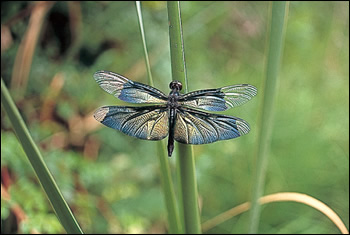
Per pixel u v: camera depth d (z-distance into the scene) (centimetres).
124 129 52
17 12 71
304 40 105
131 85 53
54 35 76
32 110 73
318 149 82
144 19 80
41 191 65
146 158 75
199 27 91
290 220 75
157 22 81
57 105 73
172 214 56
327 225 74
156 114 53
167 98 53
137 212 71
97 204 70
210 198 77
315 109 89
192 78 90
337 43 105
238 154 81
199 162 76
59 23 75
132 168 74
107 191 71
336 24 107
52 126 73
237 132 52
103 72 53
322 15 109
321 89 95
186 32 90
